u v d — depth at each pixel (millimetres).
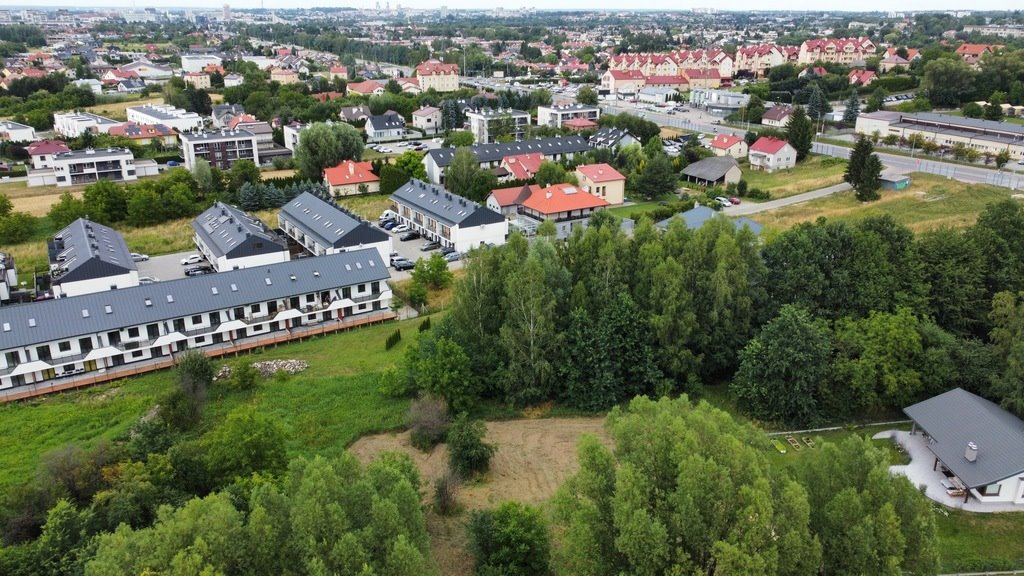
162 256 113000
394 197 130000
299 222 115375
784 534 35938
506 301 67625
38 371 70125
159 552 33406
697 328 68062
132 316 74625
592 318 69375
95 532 42500
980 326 70688
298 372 73062
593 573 38375
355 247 102750
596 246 74312
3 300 88312
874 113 185000
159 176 164750
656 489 38375
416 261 105875
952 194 120812
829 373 63188
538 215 125438
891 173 137875
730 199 135125
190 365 66750
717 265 68500
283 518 36688
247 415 52656
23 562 39250
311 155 158750
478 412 66438
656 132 183250
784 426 63156
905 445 58375
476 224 112562
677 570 34938
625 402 67688
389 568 33906
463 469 55719
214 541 33875
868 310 68875
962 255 70500
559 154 169625
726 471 36750
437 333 70250
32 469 55406
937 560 37469
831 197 131625
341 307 85938
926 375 62156
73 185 155125
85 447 58406
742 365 64812
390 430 63188
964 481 50312
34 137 194000
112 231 107250
